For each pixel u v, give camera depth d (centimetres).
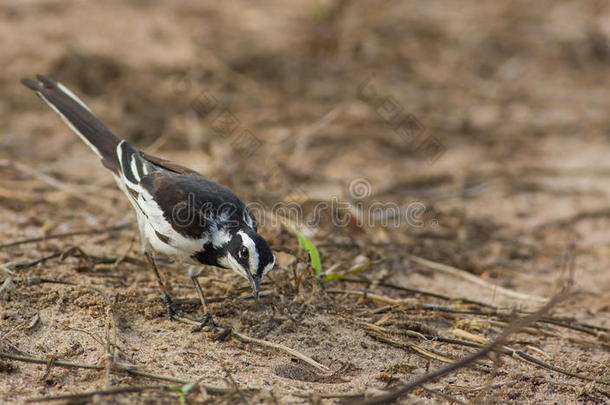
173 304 958
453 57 2150
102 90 1736
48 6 2145
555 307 1086
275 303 976
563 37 2322
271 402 740
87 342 844
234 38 2103
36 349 821
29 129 1569
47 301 922
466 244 1294
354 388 805
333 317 973
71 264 1039
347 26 2167
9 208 1237
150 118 1639
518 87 2031
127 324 905
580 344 972
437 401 786
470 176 1565
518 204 1466
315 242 1191
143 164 998
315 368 852
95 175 1413
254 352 876
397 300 1028
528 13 2502
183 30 2116
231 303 977
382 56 2097
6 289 930
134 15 2181
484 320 1001
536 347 952
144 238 974
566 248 1302
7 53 1802
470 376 859
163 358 837
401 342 917
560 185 1552
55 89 1113
